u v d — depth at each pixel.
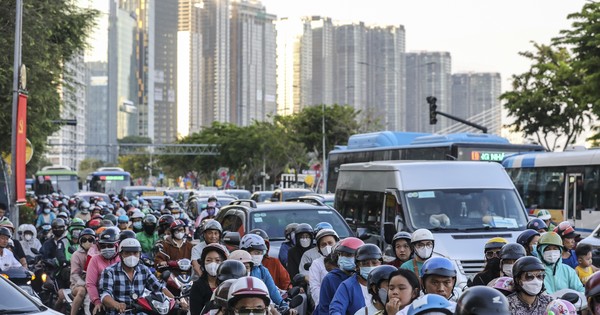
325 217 23.39
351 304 12.93
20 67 38.06
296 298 14.54
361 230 25.52
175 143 173.75
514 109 80.00
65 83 51.84
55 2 48.75
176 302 17.14
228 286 9.49
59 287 23.39
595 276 8.05
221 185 116.62
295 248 19.02
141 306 15.76
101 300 15.88
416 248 15.09
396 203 24.28
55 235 23.91
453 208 23.95
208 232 18.31
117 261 16.84
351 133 124.69
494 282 12.00
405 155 44.97
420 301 6.89
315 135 126.25
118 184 99.75
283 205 23.80
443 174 24.67
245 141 139.62
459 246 22.31
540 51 80.75
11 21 44.91
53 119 51.53
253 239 14.69
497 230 23.42
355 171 27.53
